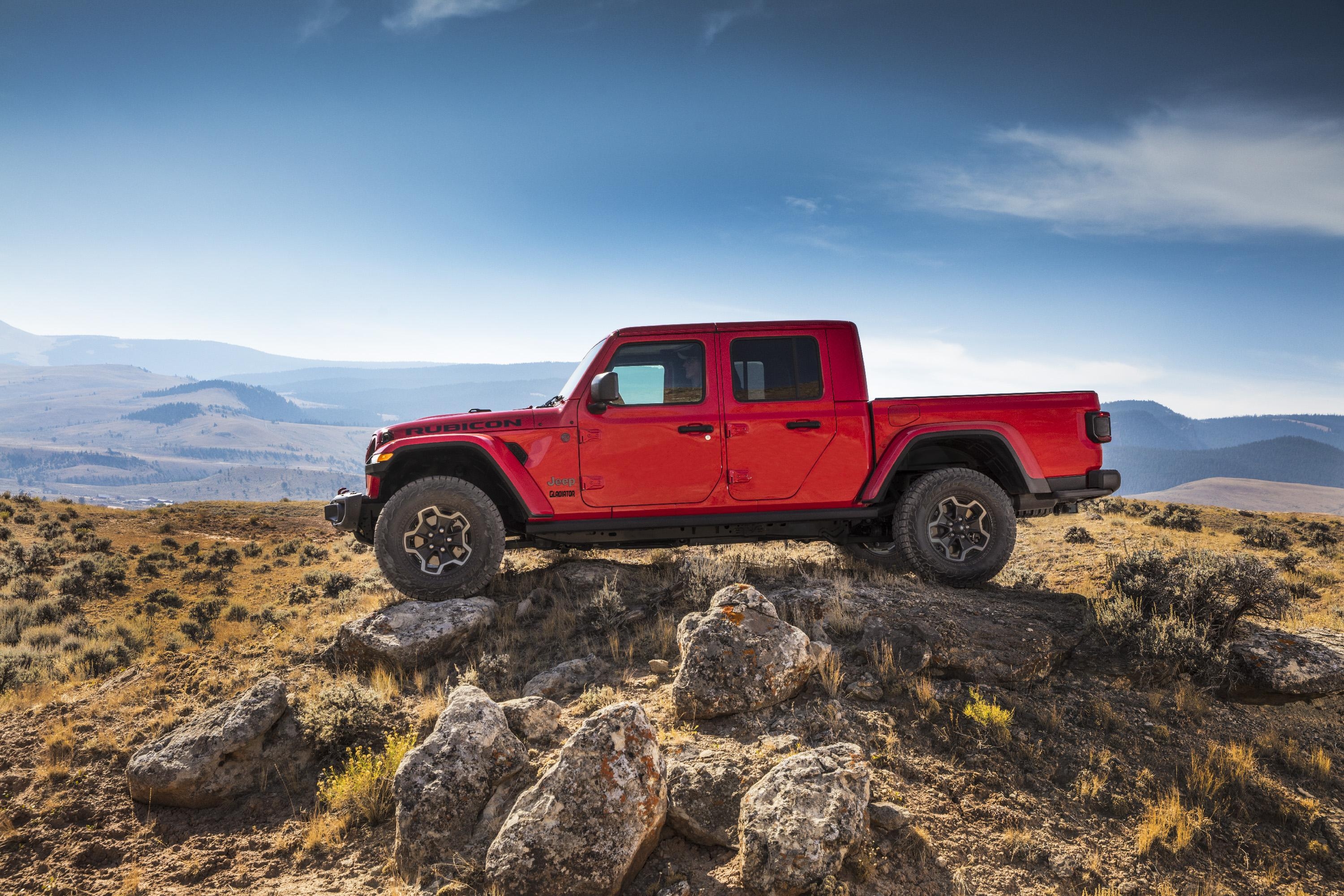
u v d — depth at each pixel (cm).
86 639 1398
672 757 442
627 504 674
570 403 678
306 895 404
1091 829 405
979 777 436
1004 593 684
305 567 2178
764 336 687
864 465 682
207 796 488
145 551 2438
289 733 537
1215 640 550
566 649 619
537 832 376
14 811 491
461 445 676
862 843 372
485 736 456
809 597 624
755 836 364
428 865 409
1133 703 507
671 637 606
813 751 409
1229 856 390
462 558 684
